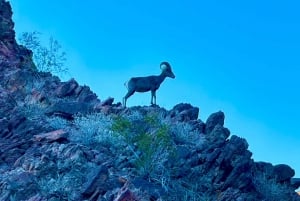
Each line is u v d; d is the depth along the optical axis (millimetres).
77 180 17469
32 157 18375
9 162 18391
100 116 22828
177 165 20422
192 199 19219
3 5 31422
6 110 20969
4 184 16812
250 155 23203
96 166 18438
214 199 19953
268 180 23609
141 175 19062
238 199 20125
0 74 25984
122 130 20734
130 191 16453
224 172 21047
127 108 24312
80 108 23562
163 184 18719
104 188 16953
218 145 22281
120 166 19219
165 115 25328
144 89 26078
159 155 19891
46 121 21781
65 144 19375
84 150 19156
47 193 16781
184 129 23453
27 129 20062
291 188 24203
